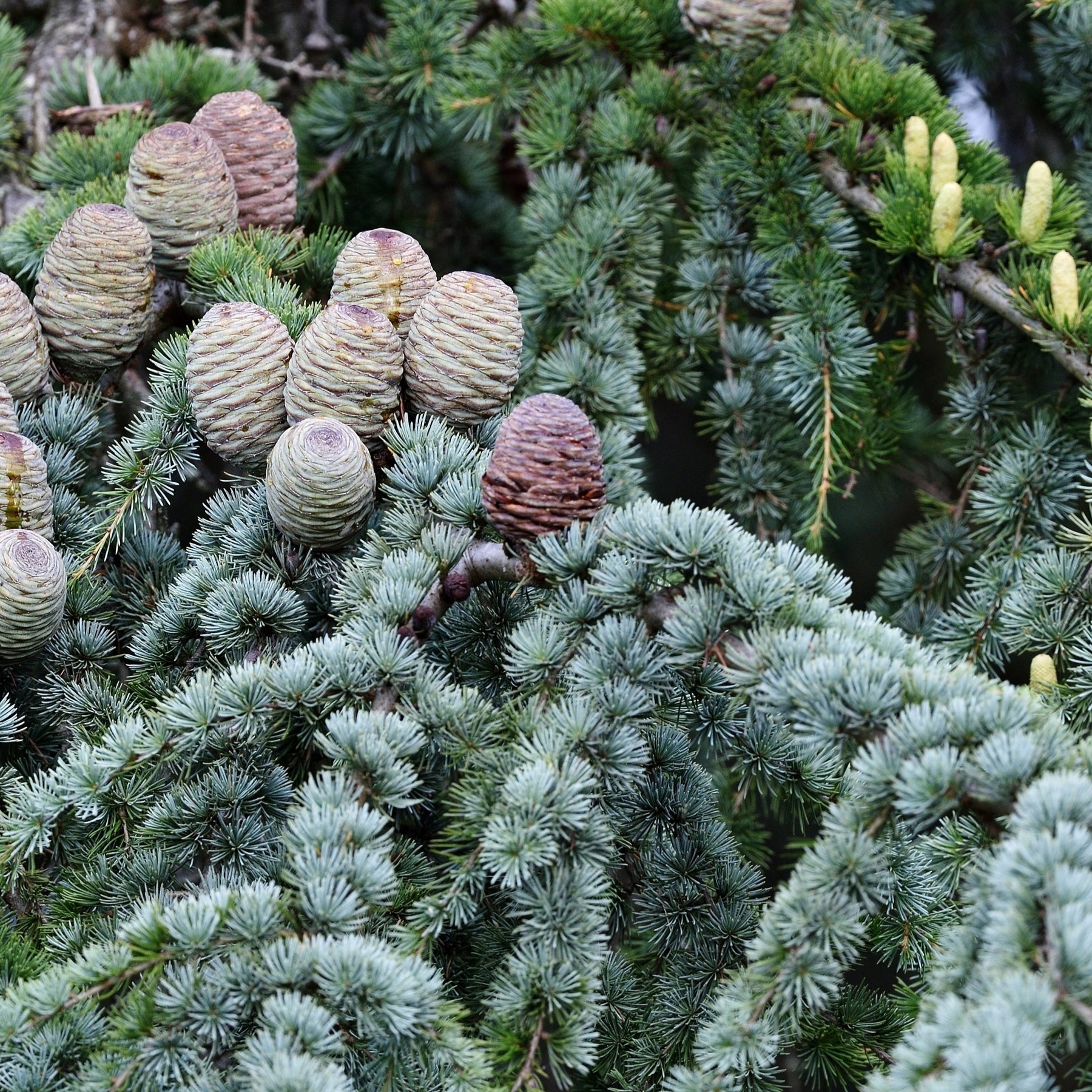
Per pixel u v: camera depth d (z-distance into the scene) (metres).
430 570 1.76
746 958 1.78
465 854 1.71
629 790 1.73
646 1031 1.78
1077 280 1.96
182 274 1.93
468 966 1.76
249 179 1.96
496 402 1.83
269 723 1.74
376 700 1.73
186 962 1.67
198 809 1.76
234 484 1.86
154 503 1.97
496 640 1.81
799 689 1.67
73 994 1.67
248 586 1.79
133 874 1.76
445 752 1.72
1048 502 1.99
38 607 1.79
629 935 1.86
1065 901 1.62
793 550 1.74
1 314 1.85
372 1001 1.65
